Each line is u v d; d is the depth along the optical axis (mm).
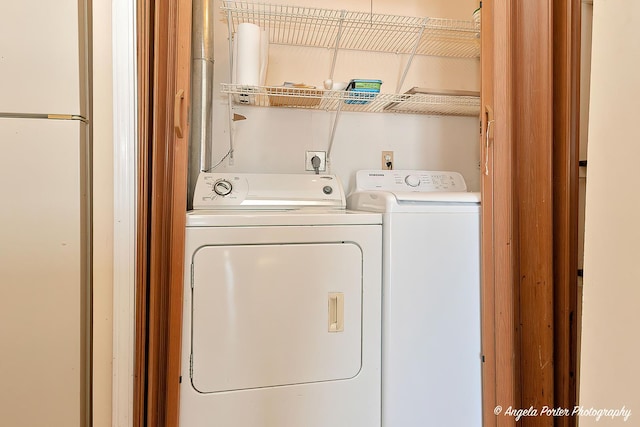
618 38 540
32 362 1019
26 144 1006
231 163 1773
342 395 1146
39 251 1016
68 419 1030
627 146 525
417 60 1983
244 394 1078
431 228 1201
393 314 1168
